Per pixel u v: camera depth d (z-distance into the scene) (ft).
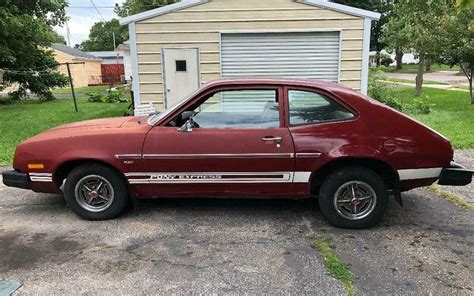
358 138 12.88
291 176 13.26
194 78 32.09
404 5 54.34
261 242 12.42
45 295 9.62
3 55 56.44
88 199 14.10
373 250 11.83
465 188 17.51
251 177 13.34
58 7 69.10
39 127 35.14
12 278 10.40
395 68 151.53
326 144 12.93
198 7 30.96
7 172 14.34
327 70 31.91
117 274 10.58
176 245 12.25
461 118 35.37
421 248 11.96
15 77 65.87
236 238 12.71
